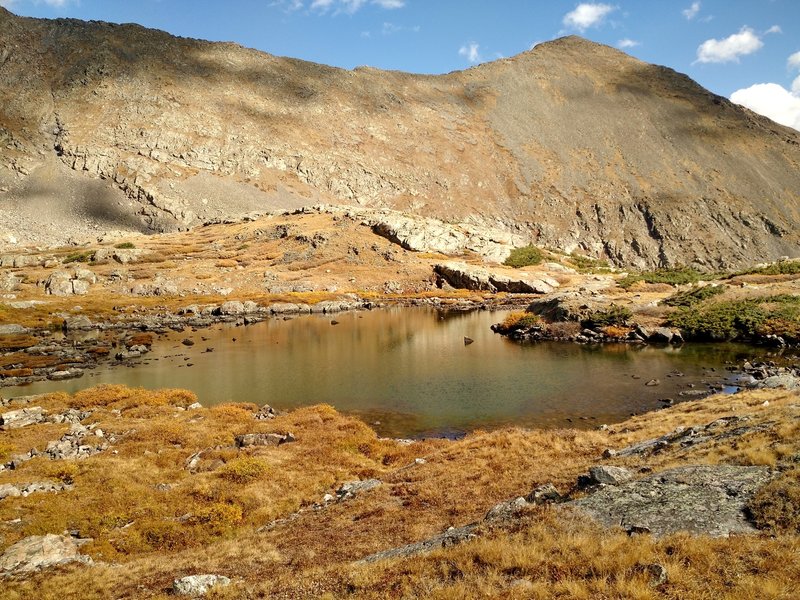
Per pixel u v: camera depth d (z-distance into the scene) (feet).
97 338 229.86
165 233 583.58
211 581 44.73
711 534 35.24
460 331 238.27
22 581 47.44
